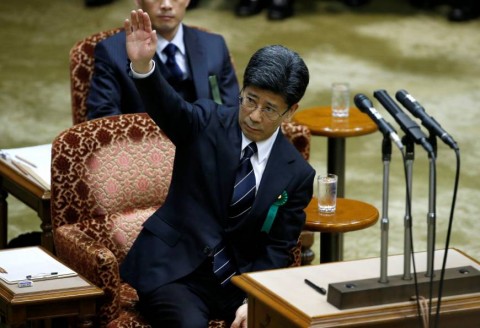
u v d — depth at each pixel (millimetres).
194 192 13750
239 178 13695
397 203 23641
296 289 11414
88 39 19703
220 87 19750
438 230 22125
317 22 40188
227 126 13711
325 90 31969
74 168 14789
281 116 13289
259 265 13844
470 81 33625
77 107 19594
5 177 17406
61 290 13047
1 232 18562
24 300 12797
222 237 13805
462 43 38188
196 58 19422
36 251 14484
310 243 18062
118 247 14945
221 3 42094
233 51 36188
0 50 35938
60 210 14758
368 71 34312
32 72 33594
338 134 19422
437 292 11219
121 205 15164
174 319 13406
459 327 11273
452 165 26234
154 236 13898
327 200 16188
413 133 10664
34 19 39812
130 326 13656
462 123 29531
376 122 10914
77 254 14047
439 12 42094
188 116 13445
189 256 13734
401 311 10914
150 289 13672
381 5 42812
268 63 12969
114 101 18859
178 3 18938
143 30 12562
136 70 12695
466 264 12008
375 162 26438
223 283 13812
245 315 13234
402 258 12203
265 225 13758
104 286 13648
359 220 16047
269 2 41438
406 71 34500
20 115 29359
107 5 41719
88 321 13250
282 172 13773
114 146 15148
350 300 10852
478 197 24109
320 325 10609
